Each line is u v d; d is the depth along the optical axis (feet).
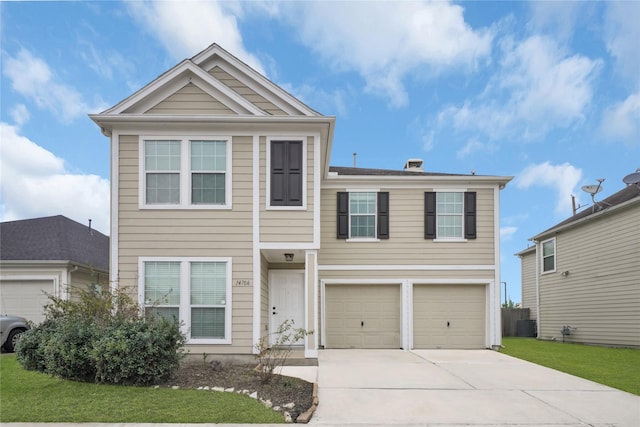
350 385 27.73
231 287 34.76
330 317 48.37
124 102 35.47
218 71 37.65
